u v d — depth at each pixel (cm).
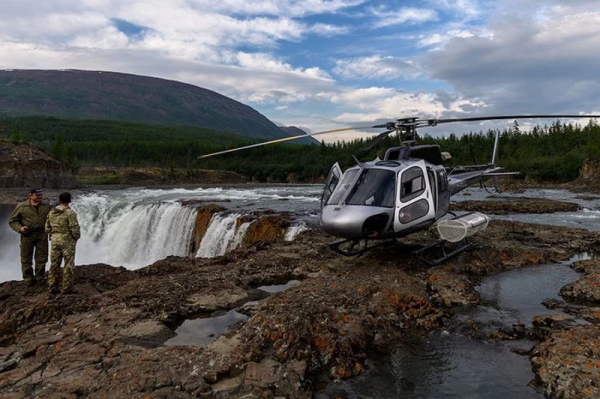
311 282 908
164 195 3594
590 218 2169
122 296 867
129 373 541
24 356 632
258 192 3959
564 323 720
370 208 949
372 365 621
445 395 544
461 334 723
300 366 578
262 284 998
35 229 971
